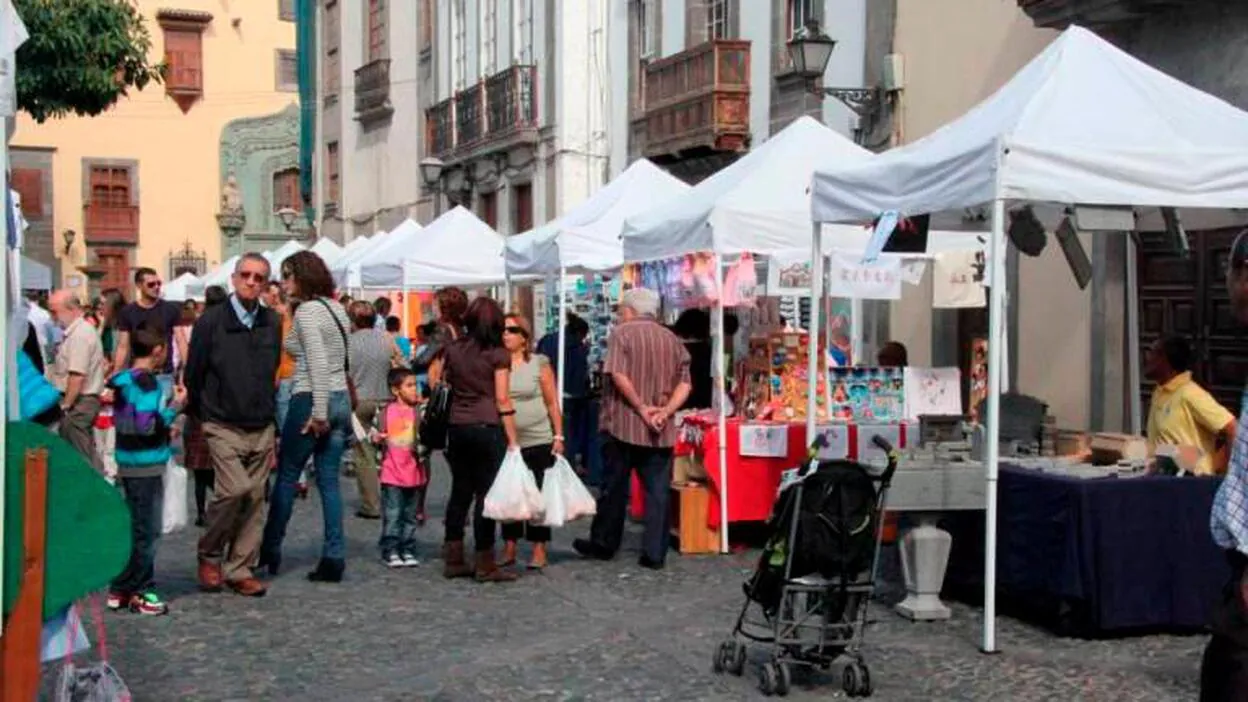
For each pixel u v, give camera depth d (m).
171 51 46.16
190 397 9.21
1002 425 9.92
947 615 8.42
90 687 5.30
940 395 9.89
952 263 11.28
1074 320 12.99
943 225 10.69
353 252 22.58
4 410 4.31
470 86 28.48
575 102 24.02
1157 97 8.22
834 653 6.86
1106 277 12.48
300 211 47.62
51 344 14.77
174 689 7.02
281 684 7.11
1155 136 7.84
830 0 17.25
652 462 10.26
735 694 6.85
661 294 12.30
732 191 11.09
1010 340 13.91
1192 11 11.73
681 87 20.16
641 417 10.17
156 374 8.80
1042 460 8.63
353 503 13.94
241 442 9.16
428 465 11.16
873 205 8.70
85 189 45.44
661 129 20.80
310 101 38.16
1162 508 7.89
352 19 35.28
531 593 9.38
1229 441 8.20
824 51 14.89
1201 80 11.66
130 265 46.00
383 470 10.38
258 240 47.38
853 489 6.71
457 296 10.34
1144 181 7.68
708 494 10.88
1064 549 7.84
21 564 4.55
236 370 9.05
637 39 22.28
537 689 6.99
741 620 7.22
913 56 15.59
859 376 11.26
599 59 23.53
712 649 7.74
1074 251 10.09
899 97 15.73
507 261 15.97
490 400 9.59
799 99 17.95
